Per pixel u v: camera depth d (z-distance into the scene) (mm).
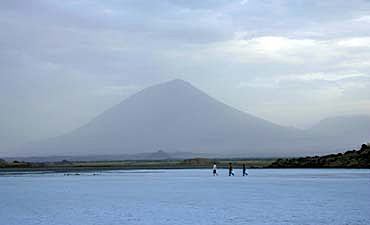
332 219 47156
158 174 150000
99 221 47812
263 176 125812
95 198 71375
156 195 74938
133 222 46844
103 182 109125
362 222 45250
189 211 54438
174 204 61812
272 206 58188
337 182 97438
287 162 199250
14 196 76125
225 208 56812
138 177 130500
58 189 89188
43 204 64188
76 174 154750
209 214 51719
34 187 95000
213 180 110688
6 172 178625
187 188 87562
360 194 71812
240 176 127750
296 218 48000
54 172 174250
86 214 53156
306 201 63219
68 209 58094
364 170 157125
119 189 87438
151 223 46062
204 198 69188
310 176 121812
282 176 124312
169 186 93250
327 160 188375
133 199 69188
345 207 56375
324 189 80812
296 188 83812
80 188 91250
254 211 53719
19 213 54938
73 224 46281
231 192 78250
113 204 62812
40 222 47969
